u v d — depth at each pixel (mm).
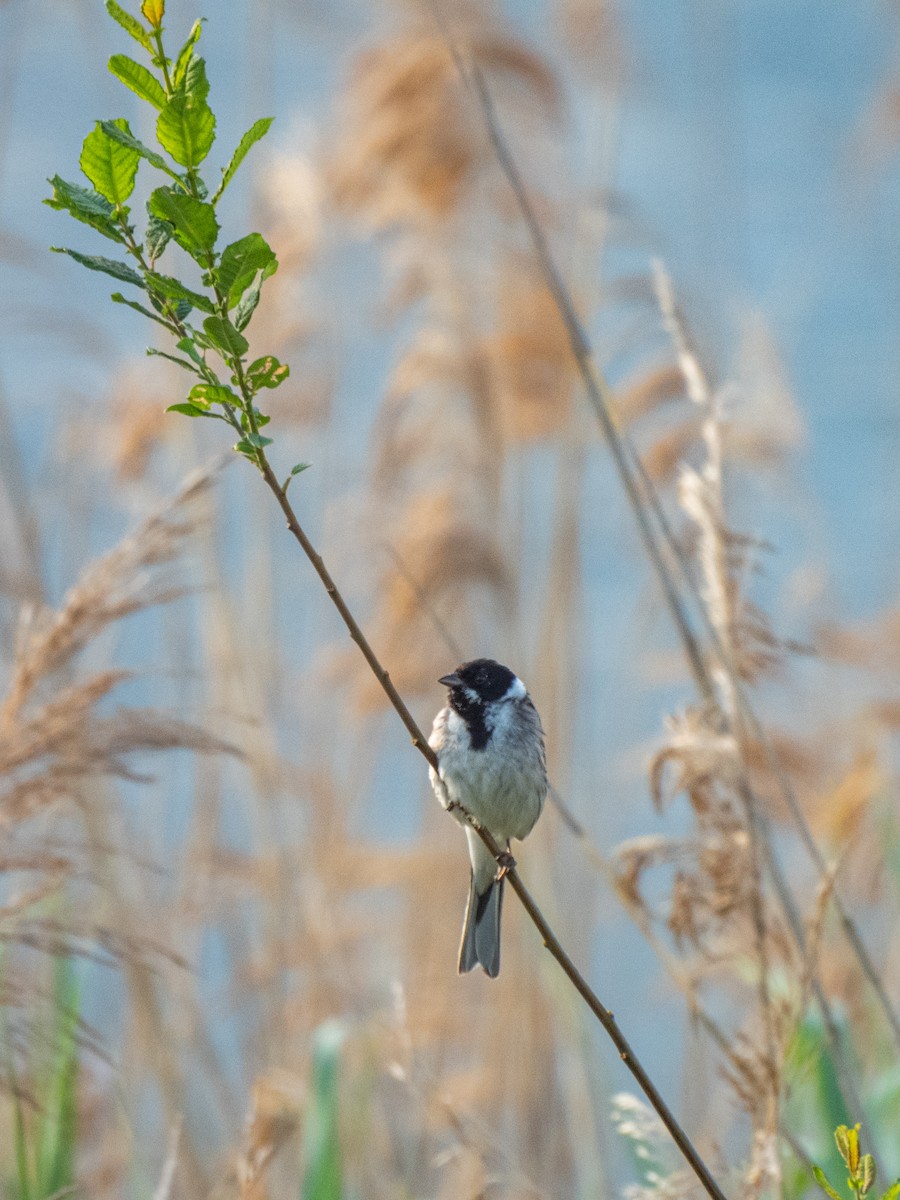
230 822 14023
